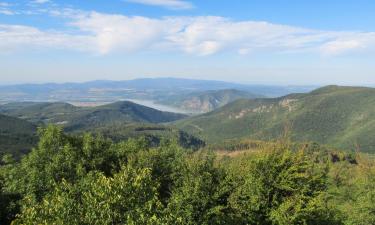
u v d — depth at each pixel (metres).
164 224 15.62
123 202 15.85
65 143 33.22
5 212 29.98
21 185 31.25
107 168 34.47
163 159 34.31
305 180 29.55
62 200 15.66
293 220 27.25
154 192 17.44
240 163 32.41
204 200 26.72
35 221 14.81
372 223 38.78
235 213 28.14
